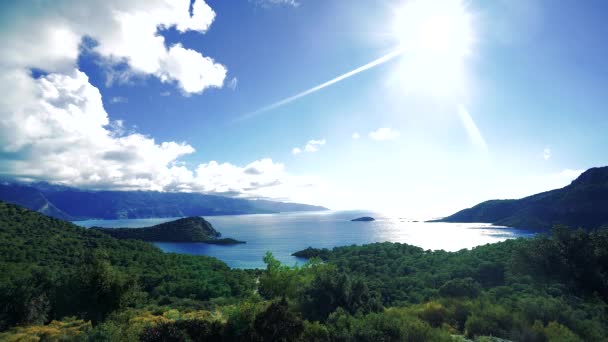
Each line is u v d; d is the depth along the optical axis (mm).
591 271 21984
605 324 21531
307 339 18312
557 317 22469
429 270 63969
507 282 41219
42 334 26109
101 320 26781
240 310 18469
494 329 22453
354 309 29562
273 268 33562
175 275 79750
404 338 18469
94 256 29062
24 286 37375
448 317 26953
